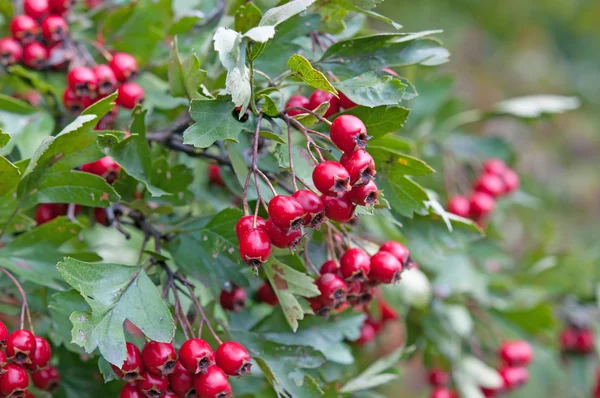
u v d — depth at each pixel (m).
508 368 0.72
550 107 0.71
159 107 0.63
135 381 0.53
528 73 1.61
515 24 1.56
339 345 0.60
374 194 0.52
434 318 0.69
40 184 0.56
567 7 1.61
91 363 0.60
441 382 0.71
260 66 0.57
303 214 0.52
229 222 0.57
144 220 0.59
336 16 0.57
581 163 1.54
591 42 1.73
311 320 0.59
